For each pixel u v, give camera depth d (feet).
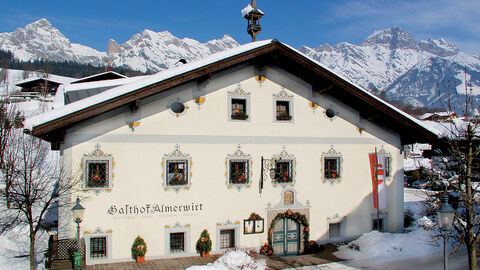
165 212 49.80
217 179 52.29
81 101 47.09
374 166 59.21
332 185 58.34
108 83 68.49
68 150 46.52
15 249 52.03
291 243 56.34
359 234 59.57
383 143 61.82
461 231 40.27
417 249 55.21
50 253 44.91
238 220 53.01
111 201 47.80
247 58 50.52
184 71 47.65
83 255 46.16
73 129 46.85
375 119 61.11
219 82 53.06
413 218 68.85
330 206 58.08
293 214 55.62
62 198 46.32
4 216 63.26
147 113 49.67
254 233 53.72
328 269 48.37
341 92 57.93
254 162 54.19
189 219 50.80
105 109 44.68
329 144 58.49
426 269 47.83
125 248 48.08
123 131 48.62
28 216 44.65
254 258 50.55
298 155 56.65
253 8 59.00
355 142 60.08
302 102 57.31
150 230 49.14
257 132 54.54
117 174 48.19
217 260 47.50
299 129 56.85
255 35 59.62
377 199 58.34
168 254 49.73
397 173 62.39
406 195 107.65
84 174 46.98
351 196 59.36
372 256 53.21
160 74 51.37
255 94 54.75
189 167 51.06
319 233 57.21
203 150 51.85
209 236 51.31
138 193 48.85
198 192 51.34
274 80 55.88
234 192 53.06
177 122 50.85
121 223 48.06
